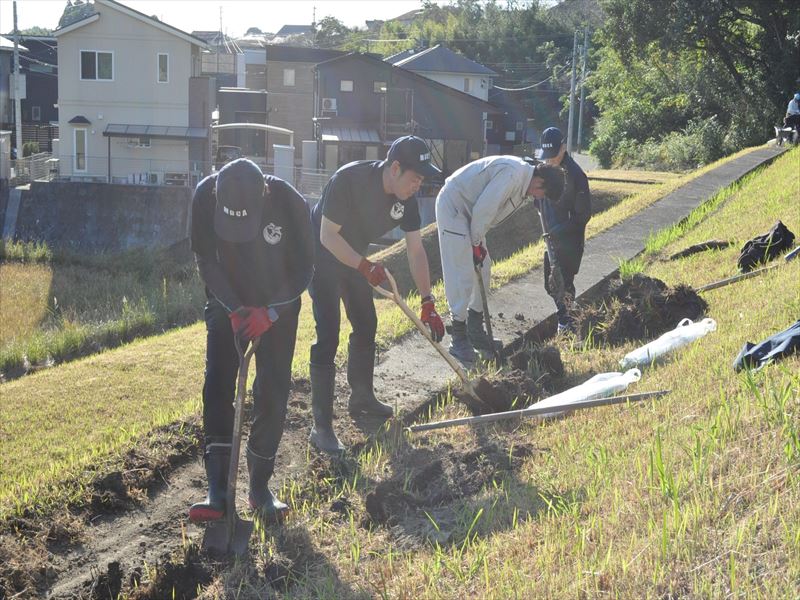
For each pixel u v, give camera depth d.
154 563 3.90
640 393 5.12
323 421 4.90
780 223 8.54
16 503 4.41
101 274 23.58
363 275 4.85
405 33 101.56
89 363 7.99
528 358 6.28
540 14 85.75
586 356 6.54
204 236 3.89
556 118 80.56
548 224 7.34
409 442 4.95
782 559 2.95
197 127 38.91
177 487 4.71
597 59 73.12
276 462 4.81
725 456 3.80
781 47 33.34
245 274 3.94
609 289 7.85
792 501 3.25
